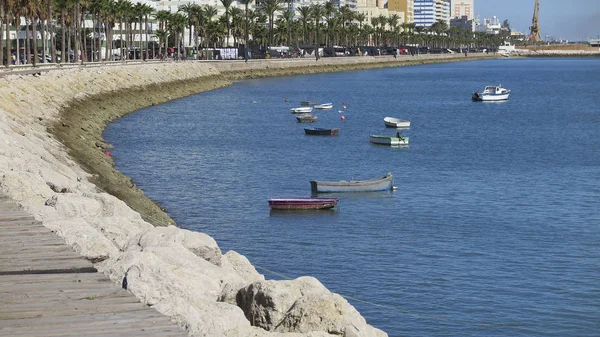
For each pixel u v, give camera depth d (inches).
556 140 3855.8
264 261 1616.6
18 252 662.5
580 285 1481.3
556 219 2017.7
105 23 6899.6
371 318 1304.1
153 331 476.7
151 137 3481.8
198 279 599.8
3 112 2326.5
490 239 1808.6
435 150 3435.0
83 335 468.1
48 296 544.4
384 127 4431.6
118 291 556.7
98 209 871.1
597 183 2583.7
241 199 2226.9
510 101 6441.9
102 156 2773.1
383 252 1690.5
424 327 1273.4
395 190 2425.0
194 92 6382.9
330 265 1588.3
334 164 2974.9
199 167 2746.1
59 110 3400.6
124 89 5078.7
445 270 1565.0
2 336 464.8
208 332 506.6
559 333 1270.9
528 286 1472.7
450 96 6811.0
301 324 553.9
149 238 710.5
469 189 2452.0
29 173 998.4
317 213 2073.1
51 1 5364.2
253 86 7455.7
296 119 4606.3
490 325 1288.1
